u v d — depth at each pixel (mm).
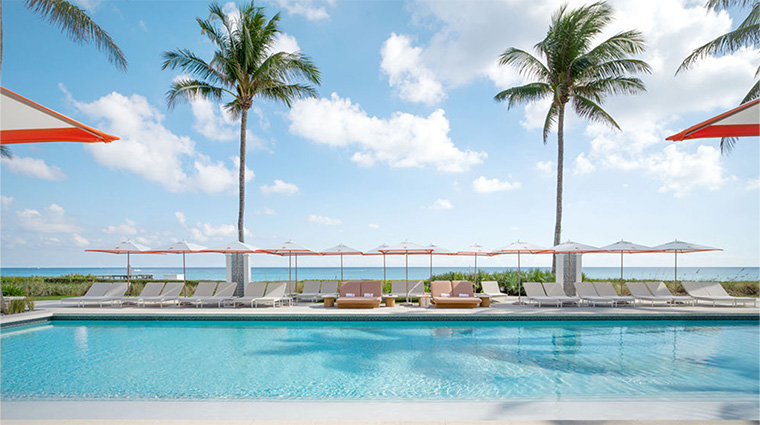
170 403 4371
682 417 3867
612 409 4117
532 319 10430
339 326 10039
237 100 15148
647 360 6699
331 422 3232
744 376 5766
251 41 14000
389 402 4352
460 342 8133
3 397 4953
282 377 5809
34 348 7711
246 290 12938
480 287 15234
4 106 2771
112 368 6309
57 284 16562
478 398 4895
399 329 9625
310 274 67625
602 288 12539
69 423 3189
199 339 8516
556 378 5719
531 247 13336
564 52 14719
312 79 15086
